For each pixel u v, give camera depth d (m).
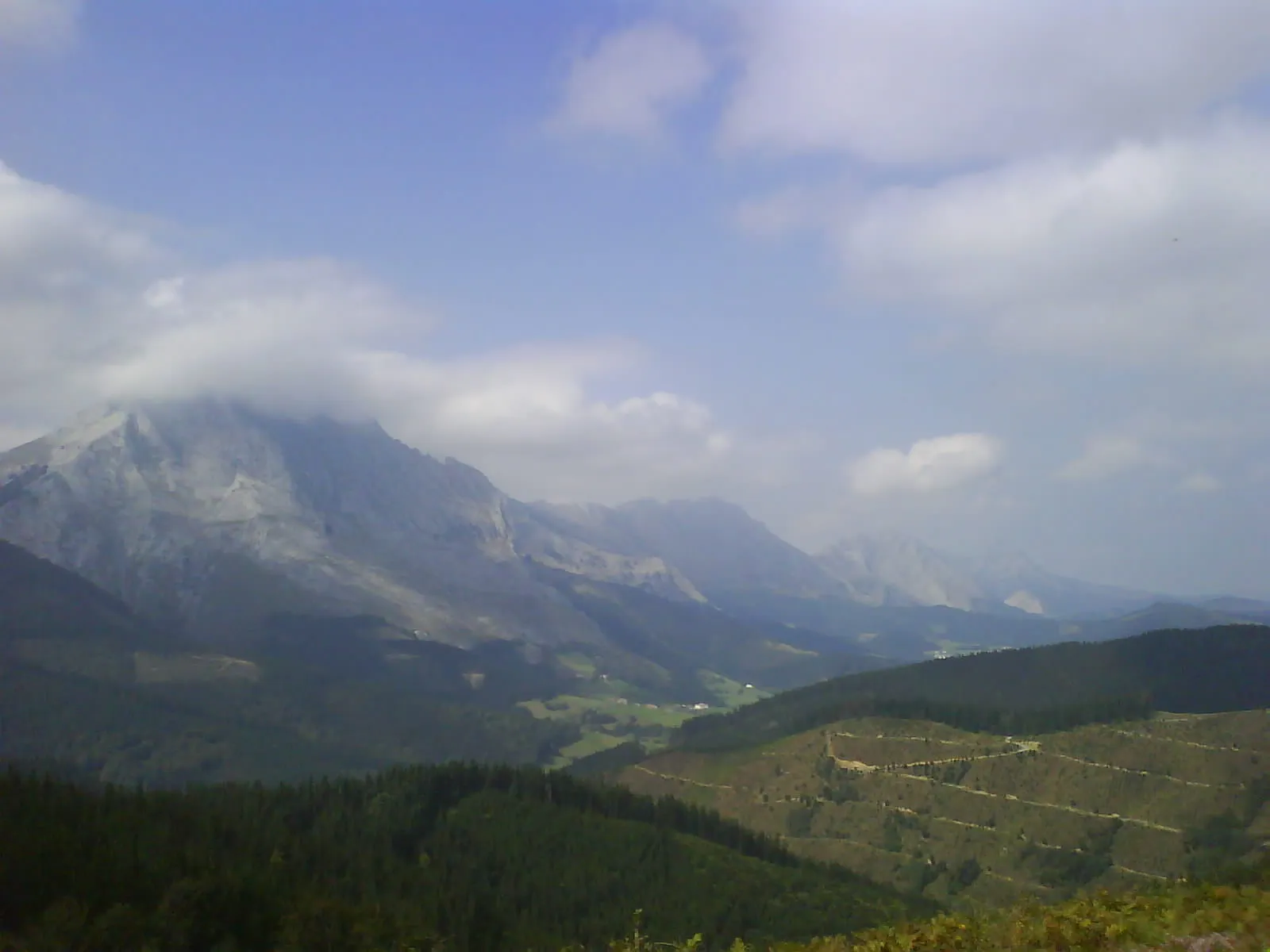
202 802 117.19
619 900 126.38
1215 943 43.78
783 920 128.25
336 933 82.12
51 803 92.50
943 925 55.97
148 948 70.25
